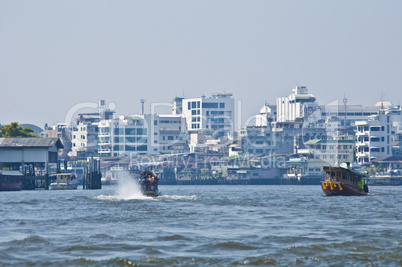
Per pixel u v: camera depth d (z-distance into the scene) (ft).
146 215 447.42
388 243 304.71
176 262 262.06
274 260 265.13
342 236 330.13
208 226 378.12
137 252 284.61
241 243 304.91
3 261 264.11
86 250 288.71
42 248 293.23
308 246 294.87
